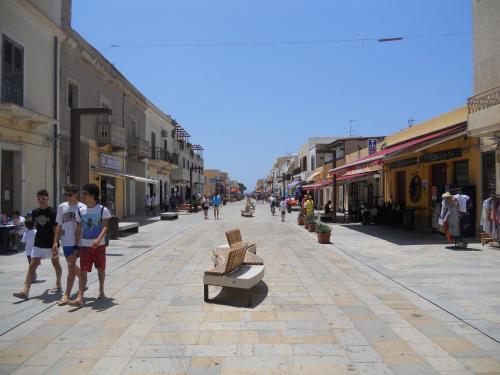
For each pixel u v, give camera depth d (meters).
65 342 5.18
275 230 20.94
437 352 4.80
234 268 7.34
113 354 4.79
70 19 19.42
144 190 35.06
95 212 6.98
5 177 14.89
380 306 6.68
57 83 17.84
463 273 9.12
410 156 19.95
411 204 20.33
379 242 14.80
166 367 4.44
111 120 26.09
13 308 6.59
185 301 7.04
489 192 13.88
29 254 8.10
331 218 25.89
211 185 97.88
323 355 4.73
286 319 6.03
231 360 4.60
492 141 13.43
